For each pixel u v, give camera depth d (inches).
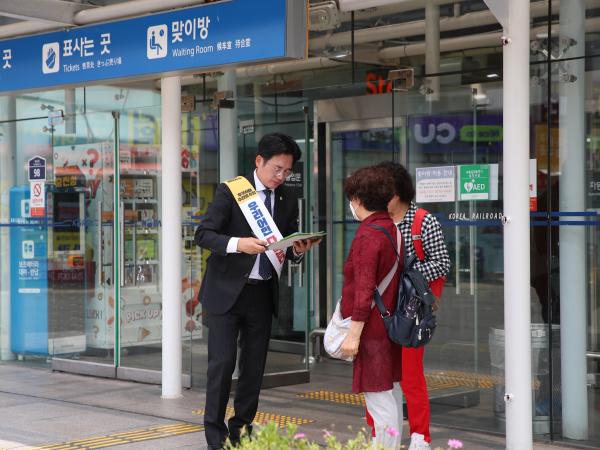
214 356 217.0
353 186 187.9
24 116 371.9
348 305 184.9
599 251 236.4
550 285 242.4
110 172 338.3
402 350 207.0
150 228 322.7
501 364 249.4
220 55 250.2
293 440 141.3
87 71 282.8
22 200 374.0
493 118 252.1
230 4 247.8
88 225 345.7
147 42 267.1
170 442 238.4
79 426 258.5
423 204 266.8
